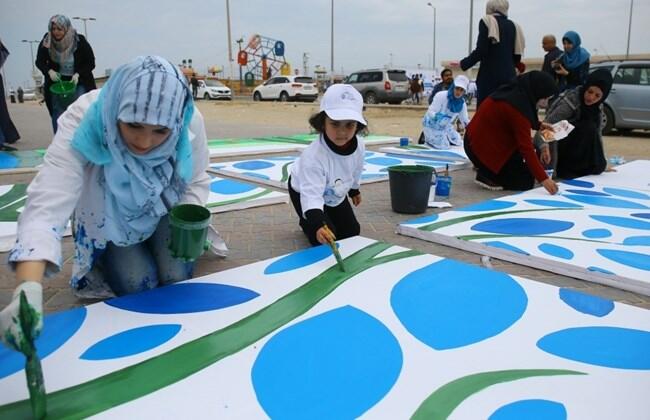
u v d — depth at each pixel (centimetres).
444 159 634
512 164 486
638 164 624
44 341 194
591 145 534
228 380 172
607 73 510
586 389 170
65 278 270
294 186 313
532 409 160
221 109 1998
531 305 229
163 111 174
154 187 204
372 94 2227
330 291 240
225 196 429
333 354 188
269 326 207
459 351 192
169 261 244
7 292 251
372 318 215
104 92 183
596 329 210
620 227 354
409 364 182
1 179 488
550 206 411
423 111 1814
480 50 607
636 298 256
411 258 281
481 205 412
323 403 161
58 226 170
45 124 1148
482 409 159
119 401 161
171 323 209
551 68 733
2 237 305
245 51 4441
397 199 401
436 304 229
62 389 166
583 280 278
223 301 229
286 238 338
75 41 605
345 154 294
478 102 637
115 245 229
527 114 449
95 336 198
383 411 158
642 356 191
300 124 1281
